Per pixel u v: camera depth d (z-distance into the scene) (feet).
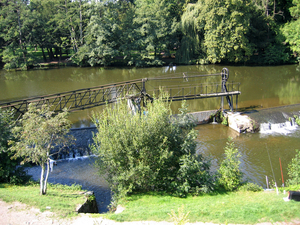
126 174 52.80
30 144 49.29
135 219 42.88
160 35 200.64
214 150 85.40
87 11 200.64
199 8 200.13
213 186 58.75
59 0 220.23
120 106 63.93
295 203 46.19
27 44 200.64
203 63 206.49
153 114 57.41
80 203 49.14
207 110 114.83
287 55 201.87
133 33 203.92
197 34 204.03
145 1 241.55
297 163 63.26
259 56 215.72
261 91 140.36
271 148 86.28
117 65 212.02
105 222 42.22
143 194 55.01
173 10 226.58
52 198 49.70
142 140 53.88
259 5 216.95
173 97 106.52
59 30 209.97
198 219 42.50
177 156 58.03
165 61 223.10
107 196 63.52
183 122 58.39
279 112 108.58
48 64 205.67
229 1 180.55
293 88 144.56
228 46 188.55
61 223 41.39
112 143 53.47
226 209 46.11
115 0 207.82
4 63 206.80
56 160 82.07
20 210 43.93
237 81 158.20
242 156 81.41
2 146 55.11
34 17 192.03
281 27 208.03
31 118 48.16
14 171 61.36
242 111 111.86
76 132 88.58
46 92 132.67
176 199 52.60
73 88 140.05
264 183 67.82
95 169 77.00
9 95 127.75
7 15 190.80
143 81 98.32
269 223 41.01
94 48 200.44
